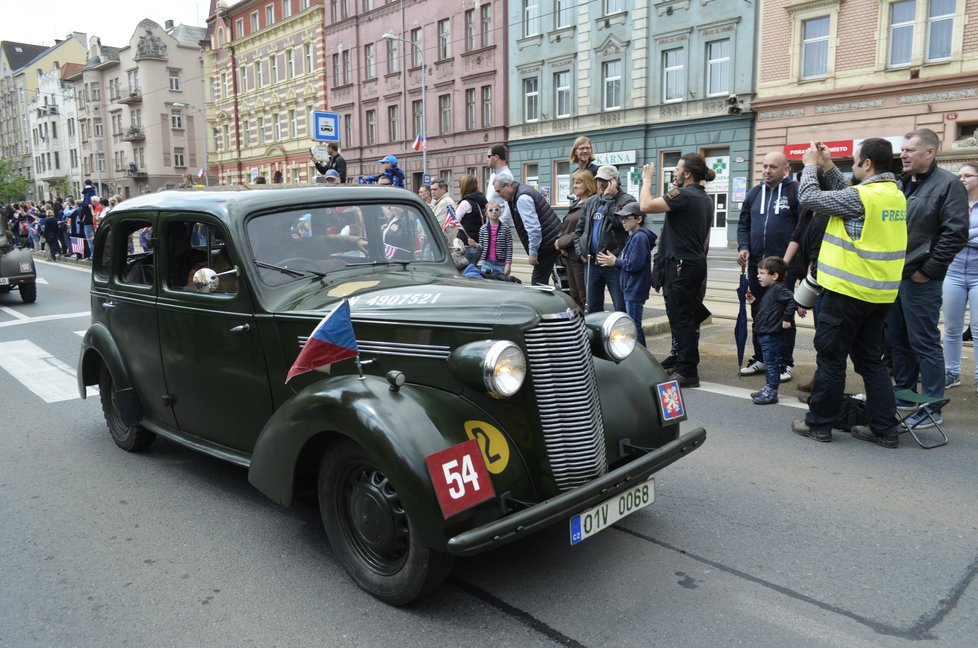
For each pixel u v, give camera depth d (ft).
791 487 13.64
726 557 11.12
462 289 10.93
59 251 76.43
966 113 62.49
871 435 15.92
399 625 9.53
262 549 11.85
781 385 20.70
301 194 13.12
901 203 14.70
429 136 117.29
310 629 9.50
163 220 13.76
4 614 10.07
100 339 16.02
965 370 21.21
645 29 84.53
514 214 25.18
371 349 10.71
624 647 8.91
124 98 205.26
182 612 10.00
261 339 12.01
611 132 90.38
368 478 10.07
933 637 8.96
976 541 11.41
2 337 32.65
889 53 66.90
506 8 101.14
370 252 13.65
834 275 14.96
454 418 9.50
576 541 9.69
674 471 14.60
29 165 284.20
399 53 120.57
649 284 21.70
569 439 9.84
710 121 80.23
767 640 8.97
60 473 15.51
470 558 11.32
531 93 100.94
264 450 10.82
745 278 21.33
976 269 18.80
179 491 14.39
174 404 14.39
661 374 12.04
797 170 74.69
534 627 9.39
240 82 166.20
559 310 9.79
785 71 73.51
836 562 10.88
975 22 61.36
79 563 11.50
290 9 145.07
